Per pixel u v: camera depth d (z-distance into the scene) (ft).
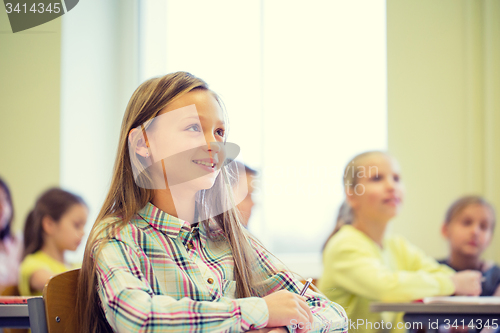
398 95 9.17
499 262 8.37
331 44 9.49
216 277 2.95
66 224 7.43
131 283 2.48
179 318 2.35
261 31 9.55
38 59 8.82
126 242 2.71
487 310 4.24
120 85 9.71
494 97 8.77
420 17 9.23
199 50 9.72
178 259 2.83
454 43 9.14
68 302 2.76
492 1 8.87
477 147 8.89
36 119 8.80
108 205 2.97
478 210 7.16
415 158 9.05
